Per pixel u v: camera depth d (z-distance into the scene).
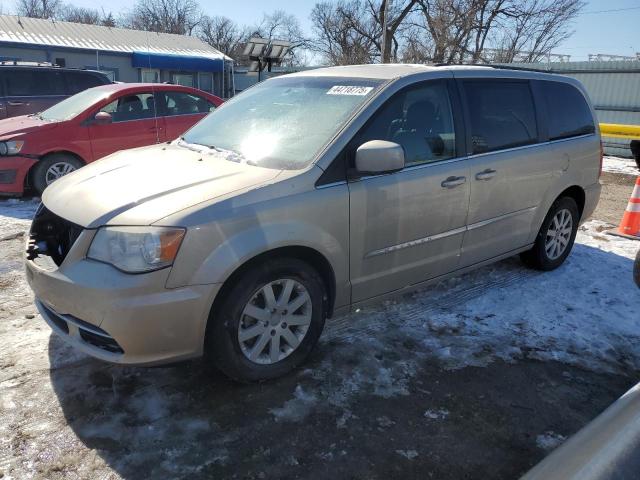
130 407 2.80
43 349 3.32
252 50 18.59
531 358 3.41
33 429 2.61
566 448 1.59
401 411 2.85
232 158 3.28
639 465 1.44
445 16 29.27
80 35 25.39
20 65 9.77
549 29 34.03
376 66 3.94
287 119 3.50
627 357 3.46
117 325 2.51
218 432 2.64
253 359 2.94
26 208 6.73
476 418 2.81
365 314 3.93
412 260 3.58
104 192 2.87
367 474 2.41
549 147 4.44
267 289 2.90
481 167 3.85
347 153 3.13
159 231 2.53
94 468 2.39
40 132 6.99
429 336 3.63
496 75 4.17
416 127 3.52
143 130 7.83
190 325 2.64
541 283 4.60
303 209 2.91
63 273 2.64
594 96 16.08
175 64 25.42
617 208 7.95
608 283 4.64
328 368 3.21
